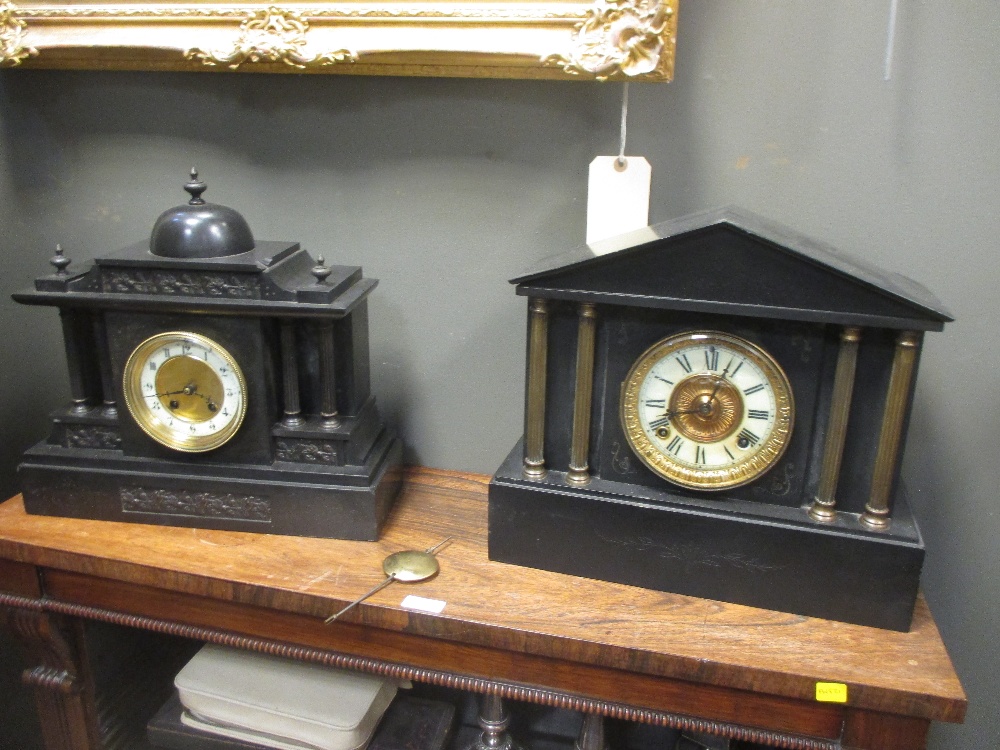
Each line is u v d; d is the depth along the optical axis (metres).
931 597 0.94
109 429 0.91
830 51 0.81
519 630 0.75
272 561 0.85
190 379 0.86
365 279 0.93
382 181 0.95
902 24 0.79
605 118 0.88
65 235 1.04
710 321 0.74
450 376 1.01
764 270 0.69
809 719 0.73
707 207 0.88
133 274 0.83
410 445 1.05
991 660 0.95
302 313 0.81
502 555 0.84
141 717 1.07
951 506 0.91
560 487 0.81
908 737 0.71
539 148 0.90
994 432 0.88
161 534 0.89
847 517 0.76
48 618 0.90
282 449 0.88
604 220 0.87
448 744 1.02
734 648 0.73
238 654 0.99
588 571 0.82
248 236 0.87
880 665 0.71
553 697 0.78
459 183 0.93
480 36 0.83
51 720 0.98
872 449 0.74
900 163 0.82
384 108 0.92
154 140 0.99
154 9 0.89
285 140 0.96
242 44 0.87
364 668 0.82
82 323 0.90
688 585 0.79
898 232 0.84
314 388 0.89
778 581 0.77
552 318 0.78
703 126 0.86
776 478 0.77
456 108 0.91
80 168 1.02
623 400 0.77
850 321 0.69
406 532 0.90
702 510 0.77
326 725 0.91
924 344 0.87
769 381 0.73
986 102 0.79
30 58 0.93
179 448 0.87
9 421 1.12
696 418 0.76
